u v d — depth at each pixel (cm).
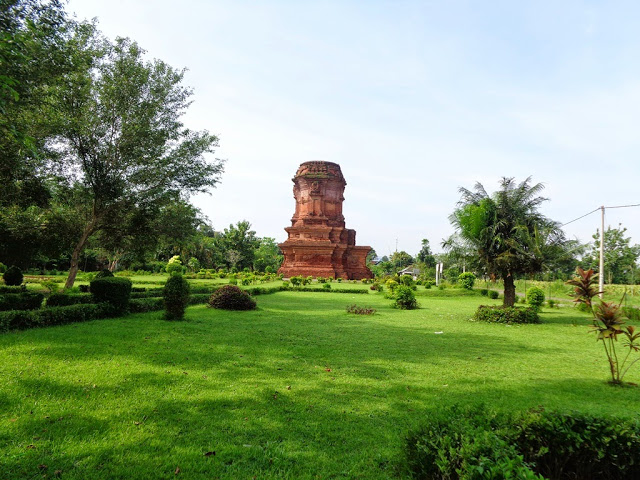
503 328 1345
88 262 5016
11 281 2175
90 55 1542
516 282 4169
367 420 484
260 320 1312
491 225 1581
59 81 1305
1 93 671
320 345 926
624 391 629
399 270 8700
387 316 1584
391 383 642
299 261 4884
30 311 969
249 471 361
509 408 521
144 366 664
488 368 766
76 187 1753
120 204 1775
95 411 470
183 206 2048
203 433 431
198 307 1628
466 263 1675
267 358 774
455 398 572
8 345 754
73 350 741
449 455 298
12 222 1689
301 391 583
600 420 334
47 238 1792
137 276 4597
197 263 5628
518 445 313
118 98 1697
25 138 715
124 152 1706
